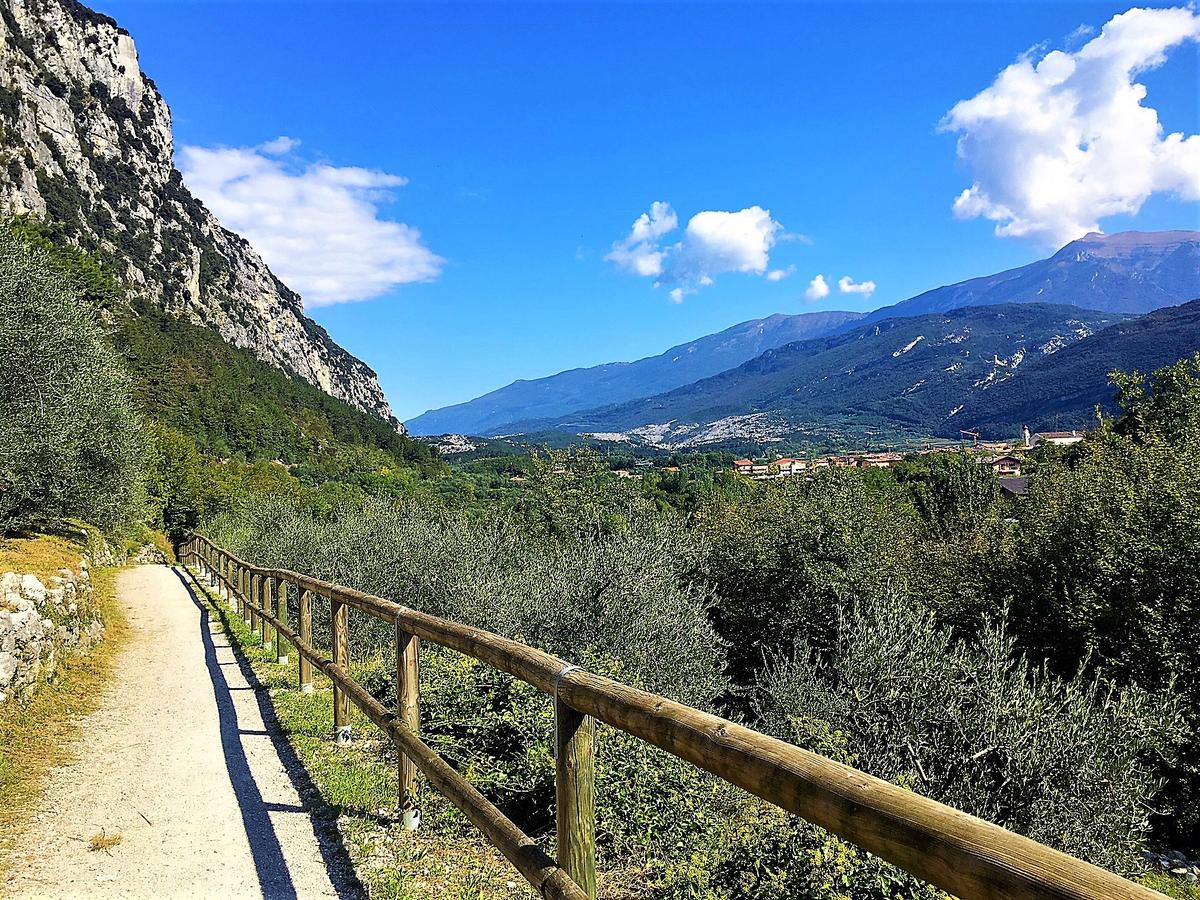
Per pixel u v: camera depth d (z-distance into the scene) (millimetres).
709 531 15430
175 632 10797
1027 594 9867
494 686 4938
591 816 2205
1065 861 874
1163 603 8375
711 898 3568
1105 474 10352
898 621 6918
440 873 3416
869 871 3592
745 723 8477
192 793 4383
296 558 12805
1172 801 7426
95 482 16562
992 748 5574
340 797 4246
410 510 13625
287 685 7023
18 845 3678
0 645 5766
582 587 8273
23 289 13320
